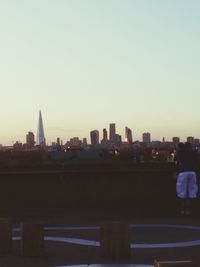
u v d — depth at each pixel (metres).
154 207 15.92
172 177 15.93
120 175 15.98
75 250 10.18
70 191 15.80
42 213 15.55
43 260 9.32
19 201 15.62
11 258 9.51
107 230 9.42
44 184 15.74
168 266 5.73
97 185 15.89
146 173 16.02
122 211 15.80
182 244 10.74
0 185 15.58
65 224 13.52
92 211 15.77
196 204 15.73
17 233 12.41
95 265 8.87
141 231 12.39
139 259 9.31
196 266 5.81
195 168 15.04
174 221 13.99
